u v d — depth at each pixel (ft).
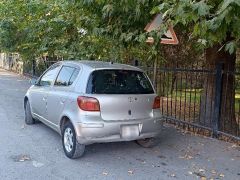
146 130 20.49
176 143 24.14
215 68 25.45
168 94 33.47
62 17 42.47
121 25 25.90
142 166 19.45
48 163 19.54
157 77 31.81
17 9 53.36
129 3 20.76
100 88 19.62
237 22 13.11
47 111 23.95
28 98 28.17
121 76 20.53
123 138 19.70
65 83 22.08
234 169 19.35
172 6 14.44
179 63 40.40
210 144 23.99
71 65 22.44
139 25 25.16
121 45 30.73
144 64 36.55
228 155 21.75
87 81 19.79
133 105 20.02
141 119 20.29
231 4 11.48
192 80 31.83
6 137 24.85
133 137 19.98
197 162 20.36
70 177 17.58
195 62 39.63
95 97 19.16
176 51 40.16
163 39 23.59
